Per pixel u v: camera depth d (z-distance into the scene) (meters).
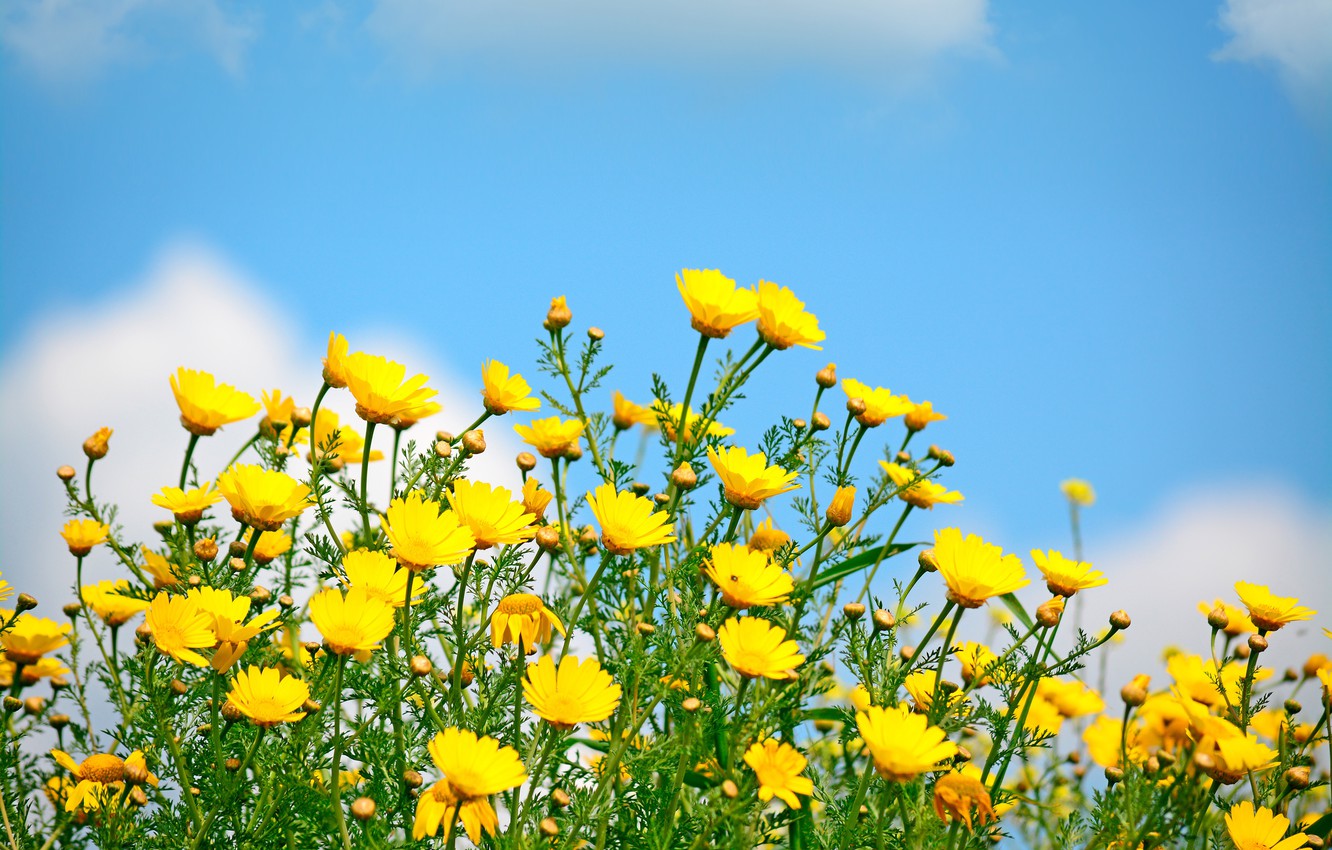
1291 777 1.57
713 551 1.46
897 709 1.52
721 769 1.47
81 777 1.54
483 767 1.39
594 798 1.44
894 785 1.45
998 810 1.57
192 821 1.50
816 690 1.60
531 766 1.46
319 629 1.44
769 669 1.44
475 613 1.60
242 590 1.55
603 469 1.60
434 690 1.54
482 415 1.60
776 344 1.59
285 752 1.50
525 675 1.50
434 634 1.56
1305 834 1.58
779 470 1.55
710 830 1.44
